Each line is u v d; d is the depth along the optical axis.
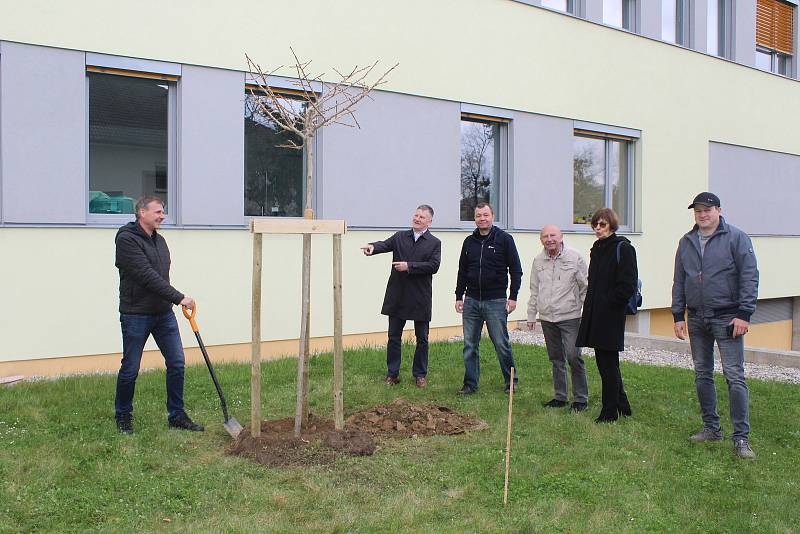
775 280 17.75
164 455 5.37
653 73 14.60
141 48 8.52
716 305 6.02
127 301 5.78
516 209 12.48
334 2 10.08
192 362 8.95
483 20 11.86
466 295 7.74
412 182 11.05
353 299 10.40
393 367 7.94
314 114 6.19
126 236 5.68
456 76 11.54
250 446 5.46
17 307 7.79
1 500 4.41
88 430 5.78
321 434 5.70
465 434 6.17
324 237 10.04
